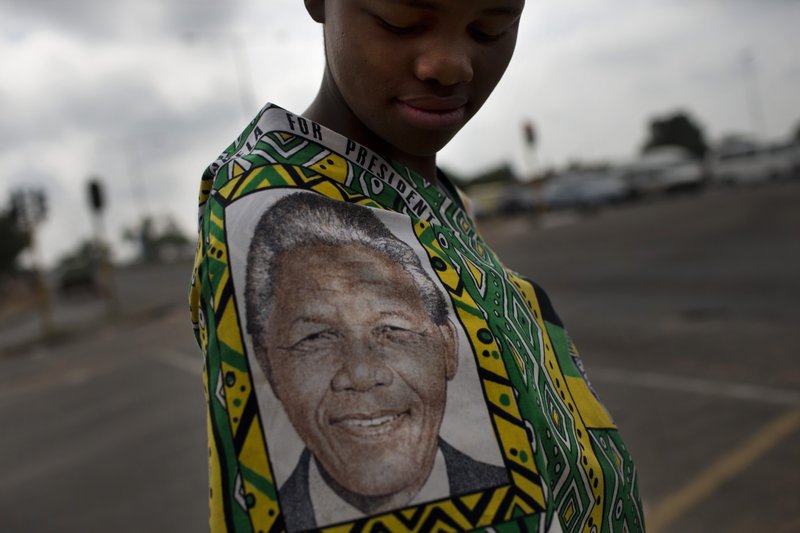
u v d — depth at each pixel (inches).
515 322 28.2
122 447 249.4
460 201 39.1
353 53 25.3
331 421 20.4
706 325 303.4
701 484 155.1
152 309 804.0
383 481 20.2
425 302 23.4
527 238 842.2
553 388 29.3
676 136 2802.7
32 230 783.7
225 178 24.7
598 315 360.8
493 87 26.6
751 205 768.9
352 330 21.6
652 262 515.8
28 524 187.5
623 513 31.4
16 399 399.9
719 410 196.5
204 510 180.7
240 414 20.7
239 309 21.6
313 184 25.0
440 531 20.4
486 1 24.0
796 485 147.8
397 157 30.0
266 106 26.8
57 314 1012.5
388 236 24.6
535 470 22.7
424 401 21.7
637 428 192.9
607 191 1123.3
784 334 268.7
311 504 19.8
